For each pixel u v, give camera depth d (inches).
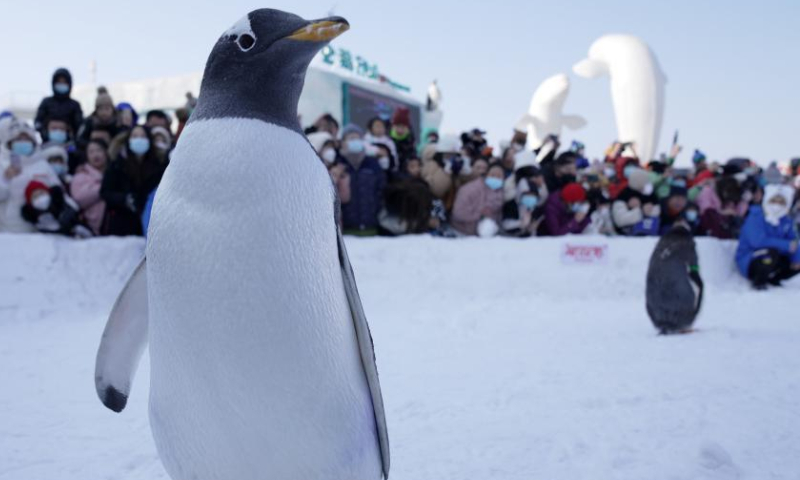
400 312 254.7
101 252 246.1
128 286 67.2
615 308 271.0
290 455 58.7
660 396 121.6
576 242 318.0
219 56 59.6
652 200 377.4
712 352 165.5
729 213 420.2
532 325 221.8
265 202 55.1
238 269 54.6
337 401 59.7
